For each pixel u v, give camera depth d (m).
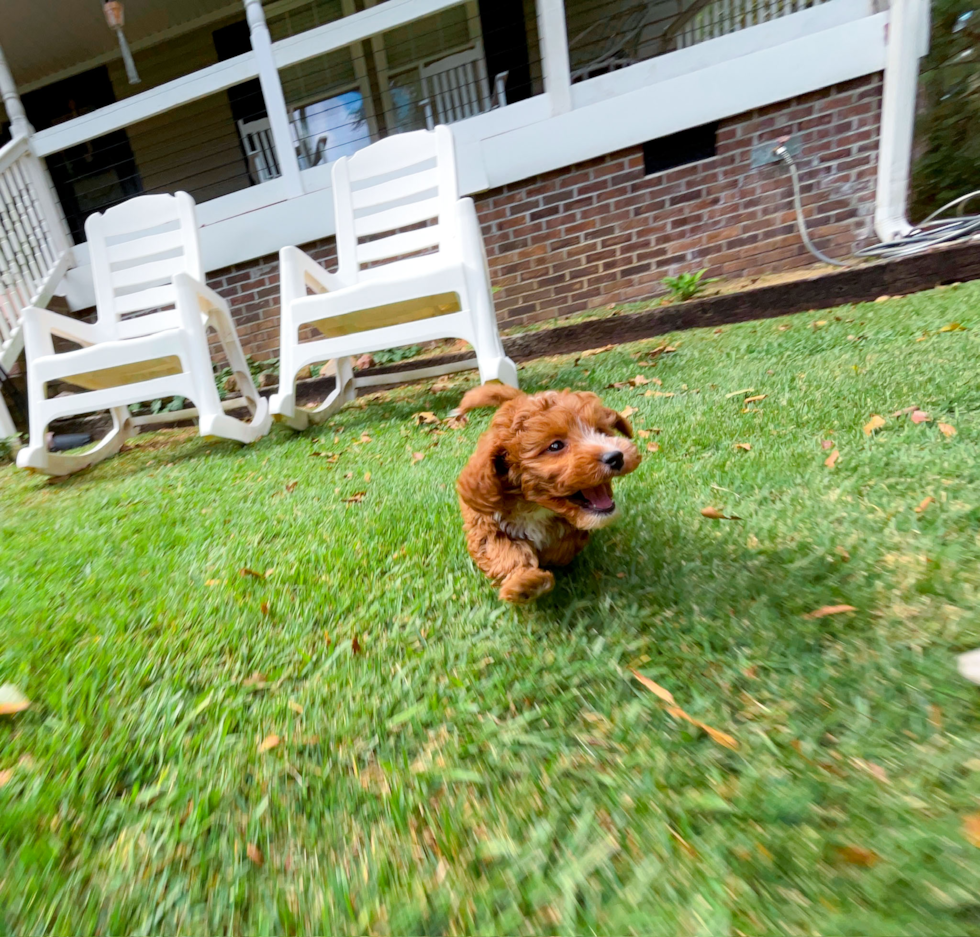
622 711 0.99
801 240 4.96
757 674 1.02
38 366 3.53
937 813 0.73
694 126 4.82
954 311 3.31
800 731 0.89
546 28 4.82
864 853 0.69
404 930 0.69
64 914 0.77
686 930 0.65
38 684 1.26
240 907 0.76
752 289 4.45
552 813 0.82
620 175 5.07
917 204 5.29
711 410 2.54
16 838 0.88
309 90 8.21
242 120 8.64
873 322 3.47
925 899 0.64
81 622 1.53
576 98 5.06
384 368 5.20
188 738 1.07
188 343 3.49
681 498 1.76
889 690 0.93
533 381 3.76
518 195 5.20
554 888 0.72
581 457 1.13
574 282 5.33
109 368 3.56
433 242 3.91
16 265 5.30
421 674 1.16
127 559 2.01
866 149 4.72
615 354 4.24
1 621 1.60
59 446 5.19
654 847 0.75
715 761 0.86
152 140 8.88
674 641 1.15
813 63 4.55
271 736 1.04
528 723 1.00
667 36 5.93
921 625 1.06
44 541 2.39
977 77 4.87
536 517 1.36
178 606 1.57
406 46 7.78
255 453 3.51
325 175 5.39
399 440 3.22
